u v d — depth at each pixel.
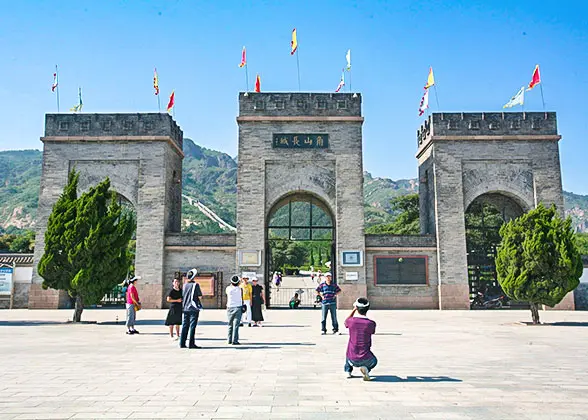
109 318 29.78
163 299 36.62
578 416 8.54
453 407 9.10
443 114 38.69
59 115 38.69
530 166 38.50
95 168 38.22
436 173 38.00
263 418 8.34
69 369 12.86
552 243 27.00
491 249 41.50
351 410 8.87
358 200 37.06
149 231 37.16
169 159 39.44
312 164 37.72
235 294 17.97
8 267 37.69
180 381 11.34
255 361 14.12
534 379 11.77
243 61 38.78
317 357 14.85
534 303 27.19
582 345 18.30
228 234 37.44
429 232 40.19
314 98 38.19
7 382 11.22
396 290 37.00
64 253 27.45
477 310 36.41
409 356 15.32
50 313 33.41
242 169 37.34
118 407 9.03
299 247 106.25
